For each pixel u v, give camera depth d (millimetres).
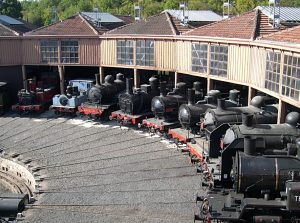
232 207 15930
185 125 26516
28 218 18031
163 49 34969
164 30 35312
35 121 34344
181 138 25812
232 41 28125
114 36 37500
